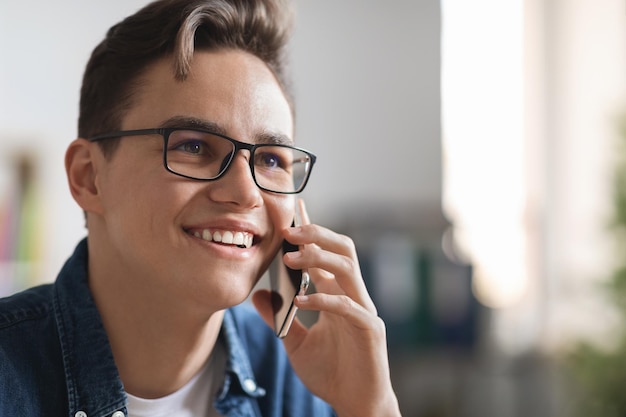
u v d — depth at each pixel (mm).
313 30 3621
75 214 3072
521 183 3629
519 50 3660
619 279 2484
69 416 920
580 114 3459
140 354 958
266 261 969
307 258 968
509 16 3682
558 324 3406
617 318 2549
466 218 3662
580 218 3426
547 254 3559
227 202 881
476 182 3682
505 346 3322
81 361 939
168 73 896
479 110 3699
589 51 3426
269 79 942
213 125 881
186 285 881
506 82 3674
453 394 3131
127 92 916
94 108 961
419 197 3684
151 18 912
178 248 878
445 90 3736
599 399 2438
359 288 1016
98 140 944
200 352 989
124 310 947
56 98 3088
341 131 3637
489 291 3521
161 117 883
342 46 3656
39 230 2979
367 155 3662
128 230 897
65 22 3113
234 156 886
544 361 3320
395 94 3703
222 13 911
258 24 946
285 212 955
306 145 3586
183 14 896
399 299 3029
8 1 3035
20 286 2873
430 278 3100
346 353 1070
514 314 3518
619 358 2373
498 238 3631
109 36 958
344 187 3621
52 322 972
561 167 3541
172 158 880
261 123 912
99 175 950
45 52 3080
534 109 3619
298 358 1115
